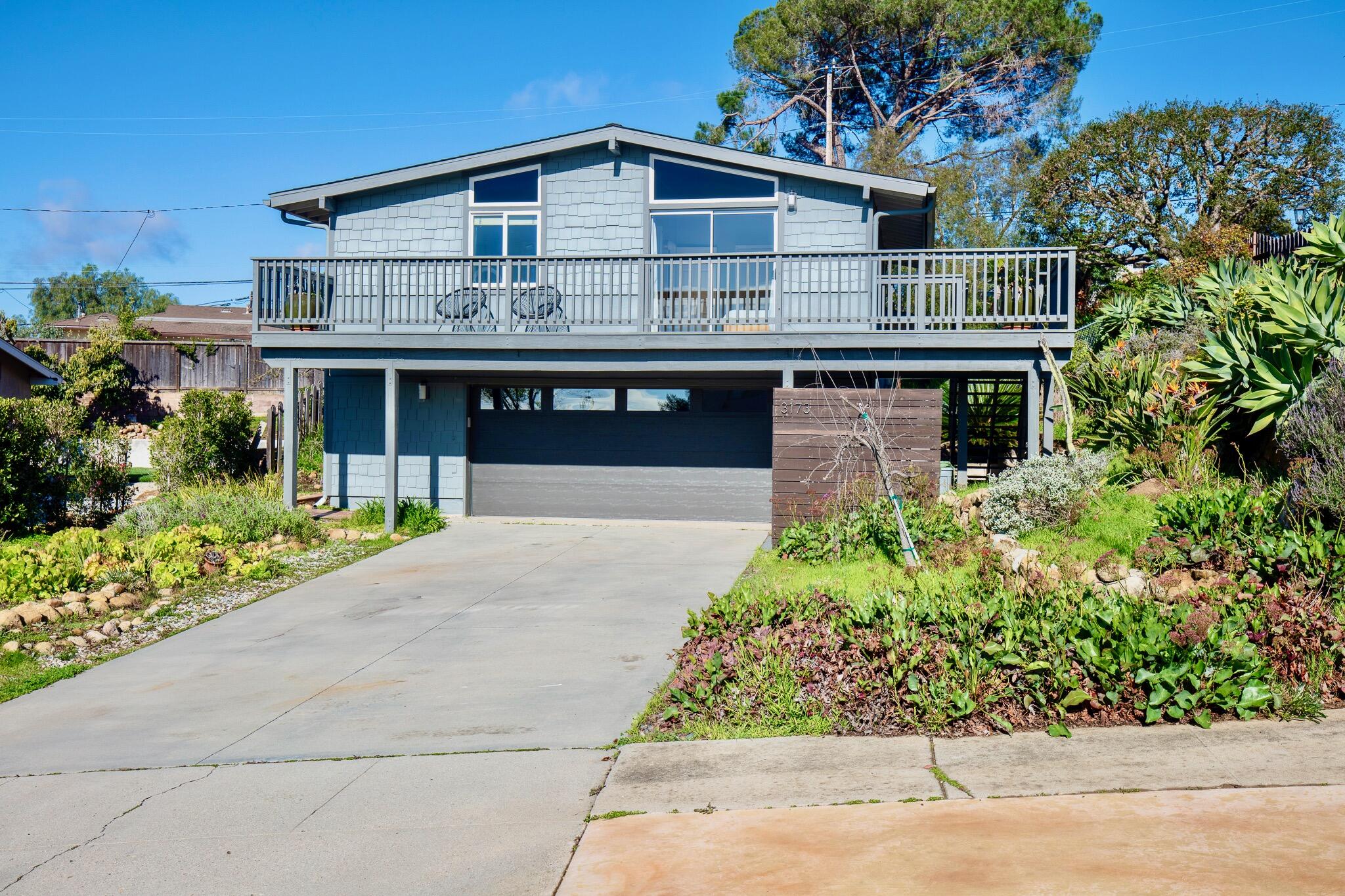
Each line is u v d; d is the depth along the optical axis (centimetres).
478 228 1634
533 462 1634
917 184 1485
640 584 1069
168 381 2869
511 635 876
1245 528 803
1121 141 2547
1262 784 466
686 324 1427
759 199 1559
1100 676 569
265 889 434
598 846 451
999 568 839
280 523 1383
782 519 1219
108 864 465
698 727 605
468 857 453
